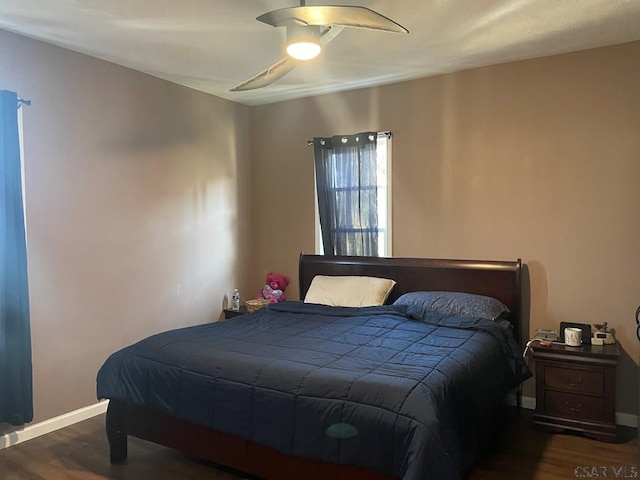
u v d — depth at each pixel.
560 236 3.48
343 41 3.14
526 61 3.55
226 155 4.63
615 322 3.32
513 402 3.52
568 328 3.26
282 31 2.97
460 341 2.82
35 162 3.08
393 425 1.93
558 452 2.85
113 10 2.66
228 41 3.14
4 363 2.87
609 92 3.29
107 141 3.52
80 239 3.35
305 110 4.57
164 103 3.97
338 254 4.36
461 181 3.83
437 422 1.92
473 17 2.79
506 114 3.64
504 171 3.66
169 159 4.03
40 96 3.11
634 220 3.25
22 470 2.69
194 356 2.56
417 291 3.91
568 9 2.68
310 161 4.56
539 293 3.57
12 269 2.86
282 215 4.75
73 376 3.32
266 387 2.25
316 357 2.48
